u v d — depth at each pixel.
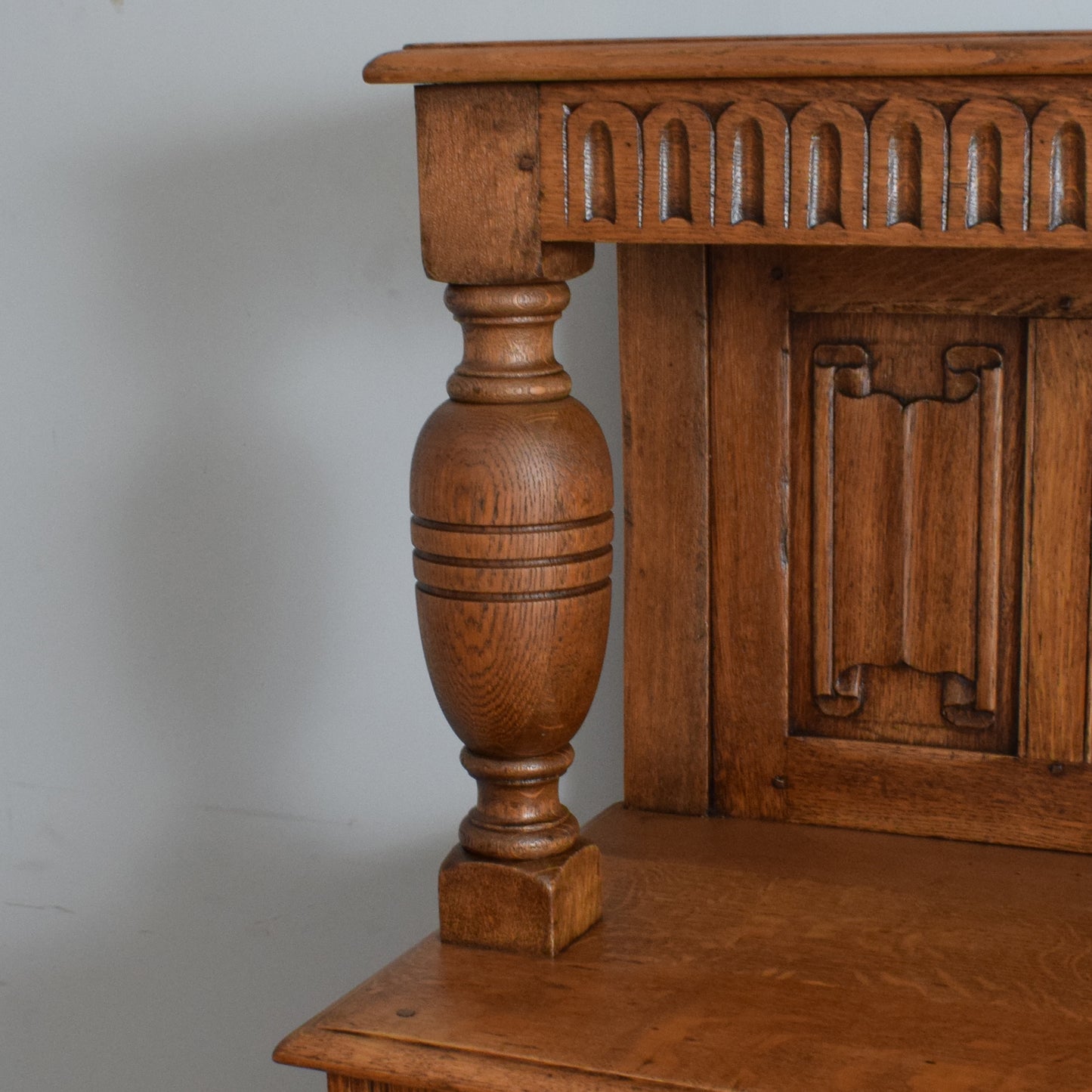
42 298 1.46
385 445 1.39
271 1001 1.52
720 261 1.19
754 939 1.04
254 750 1.48
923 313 1.15
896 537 1.18
